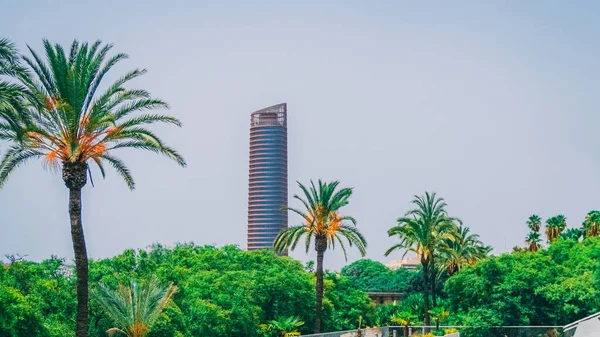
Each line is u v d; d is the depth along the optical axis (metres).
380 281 167.75
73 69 34.12
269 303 76.50
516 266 79.38
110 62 35.25
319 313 64.69
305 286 79.81
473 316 73.56
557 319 75.44
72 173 34.03
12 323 38.84
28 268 50.28
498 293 75.81
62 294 50.03
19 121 30.89
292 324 69.88
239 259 85.94
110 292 44.25
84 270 34.19
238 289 69.94
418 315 95.94
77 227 34.16
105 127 35.09
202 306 63.12
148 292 44.38
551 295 74.81
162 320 53.06
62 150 34.00
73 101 33.97
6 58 28.50
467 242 100.00
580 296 73.75
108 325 50.62
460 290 81.31
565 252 90.31
